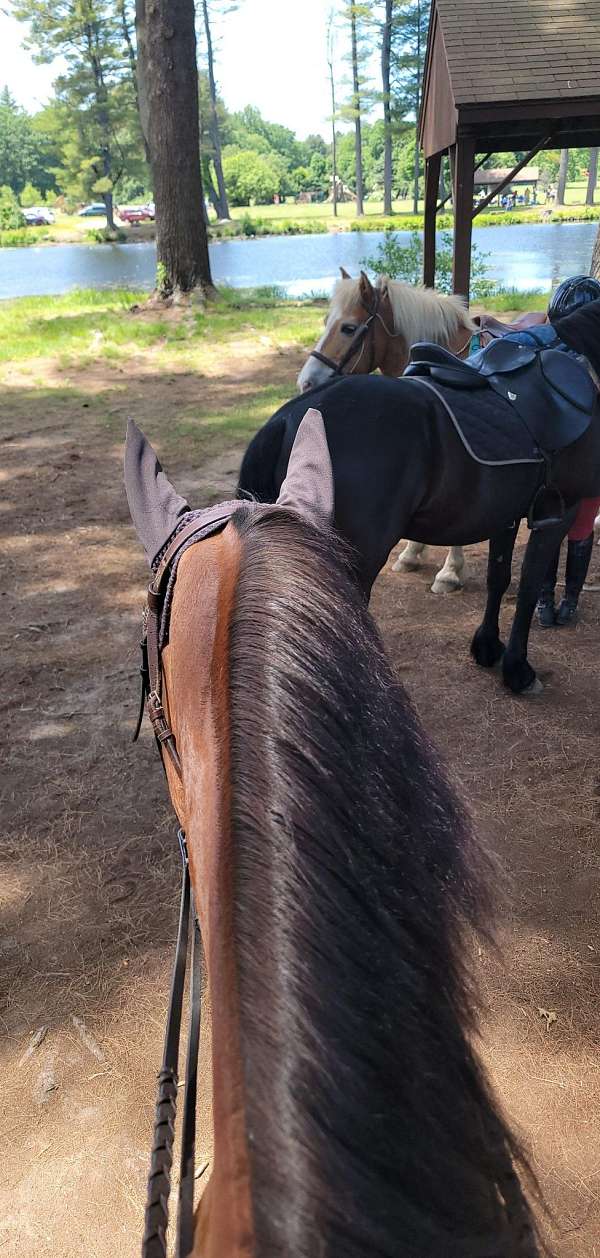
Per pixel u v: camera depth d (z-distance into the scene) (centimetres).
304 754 93
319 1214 64
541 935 286
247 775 93
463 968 90
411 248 1614
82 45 5447
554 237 3331
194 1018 119
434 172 1155
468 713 413
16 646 502
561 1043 249
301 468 193
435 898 90
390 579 573
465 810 104
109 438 893
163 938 293
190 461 794
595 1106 231
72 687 459
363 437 316
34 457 843
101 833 349
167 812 361
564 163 5728
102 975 279
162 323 1509
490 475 342
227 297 1727
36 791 376
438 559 605
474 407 344
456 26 981
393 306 554
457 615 516
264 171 8231
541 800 350
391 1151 70
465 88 891
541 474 355
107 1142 229
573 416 353
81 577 592
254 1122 69
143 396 1055
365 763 96
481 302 1462
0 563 617
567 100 876
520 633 413
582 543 472
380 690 105
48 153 8825
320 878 84
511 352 365
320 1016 74
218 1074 77
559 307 430
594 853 321
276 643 106
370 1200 66
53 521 690
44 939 295
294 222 5116
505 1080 239
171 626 158
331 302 574
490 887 101
